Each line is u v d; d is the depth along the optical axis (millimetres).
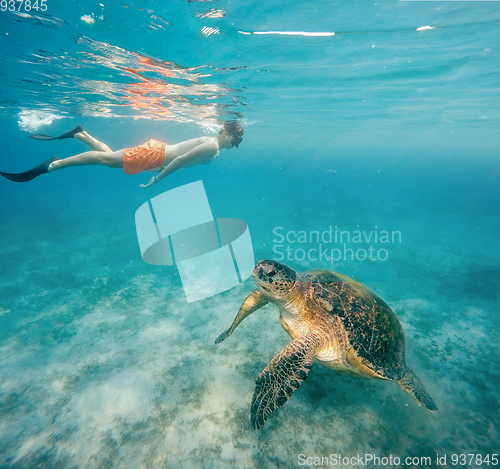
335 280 4129
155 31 6000
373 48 6973
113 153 4102
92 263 11023
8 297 8164
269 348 5469
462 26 5906
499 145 38812
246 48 6883
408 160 92750
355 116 17438
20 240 14227
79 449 3660
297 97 12055
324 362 3738
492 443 3641
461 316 6742
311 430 3820
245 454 3545
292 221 19391
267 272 3418
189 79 9297
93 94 11953
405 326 6434
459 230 15977
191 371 4953
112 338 6121
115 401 4367
